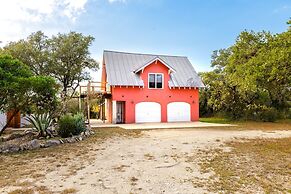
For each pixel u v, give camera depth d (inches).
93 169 243.1
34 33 891.4
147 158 289.1
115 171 235.8
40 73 863.7
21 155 308.7
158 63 909.2
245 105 983.0
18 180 209.9
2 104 368.5
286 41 366.6
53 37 906.7
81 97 855.1
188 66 1015.6
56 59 891.4
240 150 335.3
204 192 182.2
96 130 602.2
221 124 789.2
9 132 553.3
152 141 418.3
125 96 864.3
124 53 977.5
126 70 903.7
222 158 287.9
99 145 379.9
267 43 458.6
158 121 899.4
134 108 872.9
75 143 399.5
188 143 395.5
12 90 346.9
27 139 416.5
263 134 521.3
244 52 500.4
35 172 234.1
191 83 936.3
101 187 192.5
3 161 278.1
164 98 911.0
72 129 442.9
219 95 1003.9
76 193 179.9
